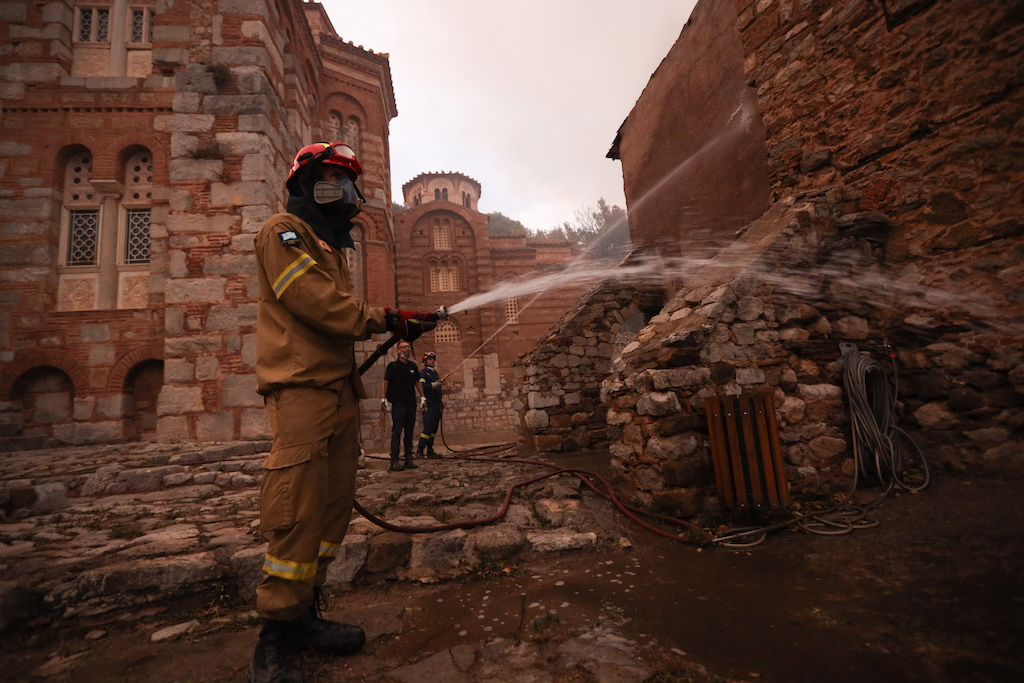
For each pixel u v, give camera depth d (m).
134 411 9.72
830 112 4.77
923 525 2.78
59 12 10.41
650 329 3.98
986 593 1.94
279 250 1.83
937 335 3.83
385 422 18.34
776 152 5.37
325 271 1.92
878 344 4.06
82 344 9.58
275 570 1.63
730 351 3.54
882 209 4.27
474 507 3.64
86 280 10.12
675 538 3.00
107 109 10.23
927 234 3.94
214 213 8.76
